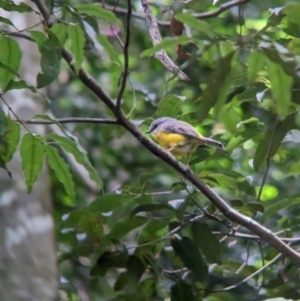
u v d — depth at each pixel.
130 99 14.23
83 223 9.27
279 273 9.02
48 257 8.50
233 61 5.32
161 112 9.14
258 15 13.91
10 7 6.94
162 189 13.41
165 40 5.12
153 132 10.88
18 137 7.61
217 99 5.28
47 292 8.23
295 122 8.24
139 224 9.11
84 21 7.26
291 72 4.89
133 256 9.12
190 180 8.06
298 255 8.12
